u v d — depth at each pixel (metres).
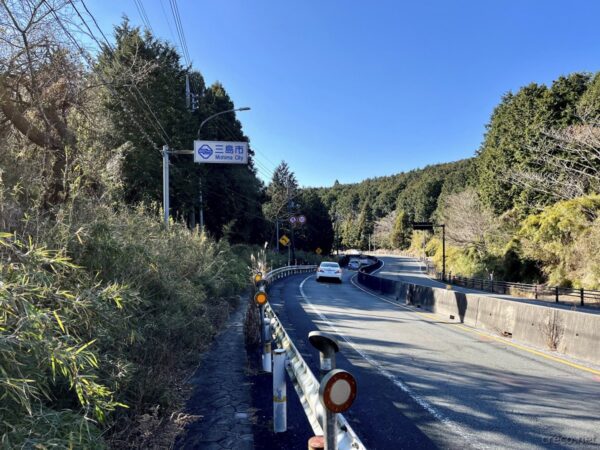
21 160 4.77
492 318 10.62
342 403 2.23
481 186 51.12
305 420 4.46
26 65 6.61
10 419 2.06
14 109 6.46
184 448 3.78
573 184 31.12
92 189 5.93
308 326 10.56
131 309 4.50
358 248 154.25
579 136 29.39
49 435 2.08
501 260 35.19
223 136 39.69
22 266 2.54
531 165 39.41
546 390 5.64
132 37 20.62
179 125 24.81
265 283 7.84
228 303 11.91
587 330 7.57
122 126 18.33
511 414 4.75
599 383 6.01
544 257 29.09
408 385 5.79
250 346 7.34
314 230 83.69
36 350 2.14
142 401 4.02
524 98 43.31
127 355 4.16
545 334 8.53
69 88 7.55
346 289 25.19
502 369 6.73
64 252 3.39
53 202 5.30
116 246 4.18
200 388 5.45
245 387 5.54
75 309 3.01
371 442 3.99
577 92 39.47
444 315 13.86
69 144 6.97
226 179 37.53
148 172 20.94
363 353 7.71
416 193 129.50
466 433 4.21
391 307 16.30
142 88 19.30
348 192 183.75
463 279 40.12
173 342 5.87
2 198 3.39
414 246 120.81
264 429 4.22
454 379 6.11
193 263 8.82
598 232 24.19
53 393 2.93
